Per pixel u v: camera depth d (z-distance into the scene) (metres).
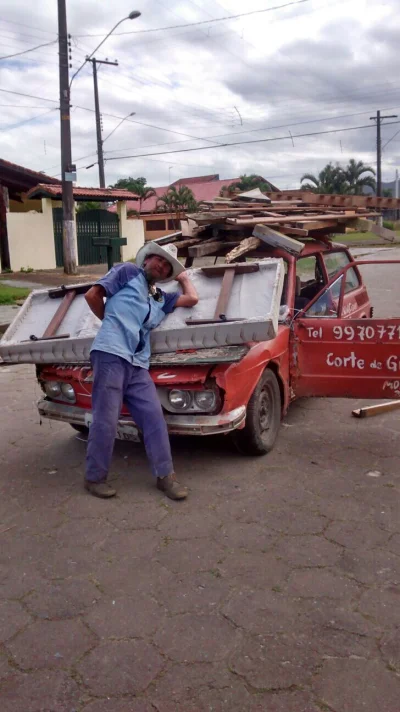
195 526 3.75
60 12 17.17
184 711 2.35
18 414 6.29
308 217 5.80
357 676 2.50
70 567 3.36
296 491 4.18
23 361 4.71
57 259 22.41
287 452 4.88
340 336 4.97
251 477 4.43
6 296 14.20
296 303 5.52
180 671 2.55
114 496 4.21
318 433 5.32
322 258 6.21
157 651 2.67
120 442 5.22
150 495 4.21
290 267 5.40
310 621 2.84
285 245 5.07
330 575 3.20
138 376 4.15
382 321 4.81
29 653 2.69
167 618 2.89
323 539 3.55
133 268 4.16
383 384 4.92
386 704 2.35
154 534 3.68
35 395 7.01
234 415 4.27
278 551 3.44
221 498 4.12
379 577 3.17
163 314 4.37
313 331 5.06
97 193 23.23
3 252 20.77
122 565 3.36
